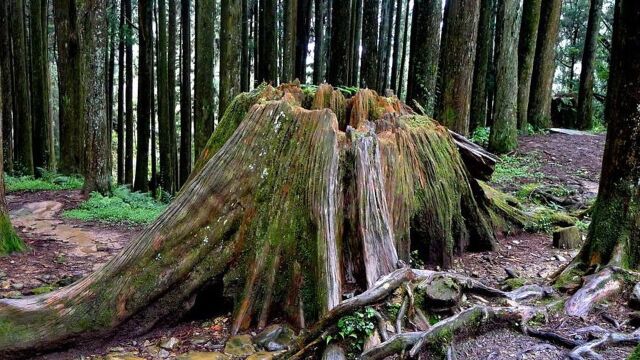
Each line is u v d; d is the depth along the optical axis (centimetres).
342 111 495
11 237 603
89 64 1043
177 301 372
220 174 397
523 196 898
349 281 387
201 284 376
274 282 373
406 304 334
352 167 404
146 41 1653
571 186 1005
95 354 348
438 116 1130
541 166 1198
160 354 343
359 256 383
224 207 389
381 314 326
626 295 375
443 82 1118
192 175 481
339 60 1367
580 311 362
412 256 489
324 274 352
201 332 371
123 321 360
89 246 676
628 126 398
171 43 1630
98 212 902
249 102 469
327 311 334
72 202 1010
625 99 398
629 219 403
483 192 598
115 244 697
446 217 503
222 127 481
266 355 332
